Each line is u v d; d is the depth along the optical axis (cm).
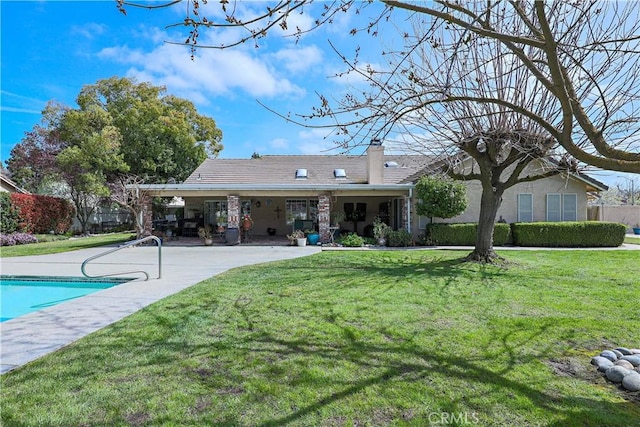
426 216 1466
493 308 525
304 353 366
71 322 471
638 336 411
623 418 252
